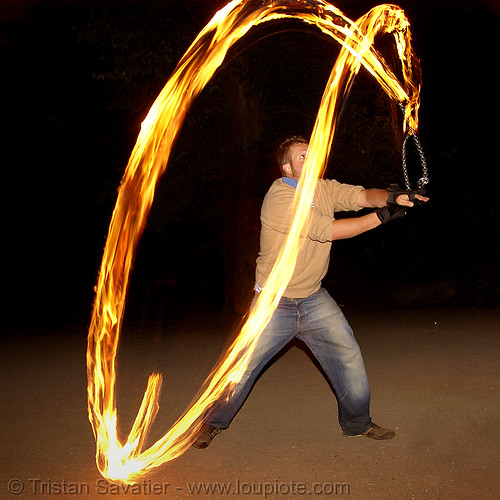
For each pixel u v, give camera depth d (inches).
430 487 172.2
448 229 605.6
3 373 314.7
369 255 619.5
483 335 335.6
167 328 443.8
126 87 491.2
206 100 478.6
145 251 776.3
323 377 273.7
